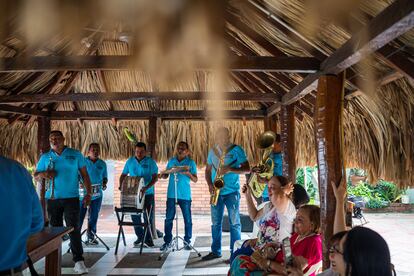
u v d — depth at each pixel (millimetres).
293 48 3010
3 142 6219
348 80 2824
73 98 4906
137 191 5176
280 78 4125
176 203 5430
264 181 3496
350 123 3537
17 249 1858
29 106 5980
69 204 4379
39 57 2816
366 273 1375
